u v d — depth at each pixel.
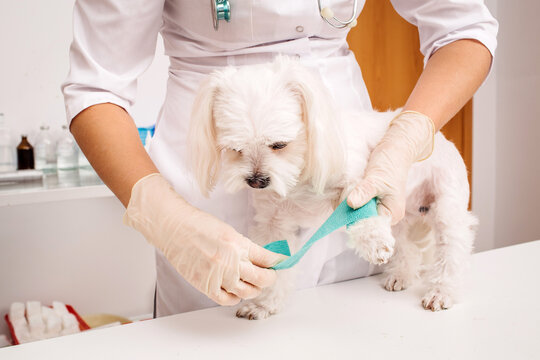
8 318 2.00
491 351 0.67
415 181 1.04
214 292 0.76
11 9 2.04
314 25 0.98
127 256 2.35
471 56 0.94
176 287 1.11
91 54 0.90
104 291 2.31
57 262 2.20
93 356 0.71
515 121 2.73
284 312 0.87
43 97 2.15
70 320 1.90
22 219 2.10
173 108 1.07
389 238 0.75
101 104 0.86
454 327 0.76
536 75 2.57
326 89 0.85
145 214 0.79
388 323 0.79
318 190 0.85
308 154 0.85
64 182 2.02
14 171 1.96
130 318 2.38
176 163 1.06
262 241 1.01
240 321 0.84
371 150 0.95
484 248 2.96
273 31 0.96
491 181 2.91
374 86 2.64
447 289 0.89
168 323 0.83
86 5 0.89
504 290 0.90
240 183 0.82
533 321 0.77
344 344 0.72
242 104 0.78
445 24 1.00
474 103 2.80
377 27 2.62
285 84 0.82
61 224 2.18
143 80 2.29
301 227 1.07
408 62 2.73
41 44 2.12
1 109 2.07
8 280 2.11
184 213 0.78
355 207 0.76
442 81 0.91
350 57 1.13
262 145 0.80
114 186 0.82
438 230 1.02
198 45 1.00
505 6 2.72
